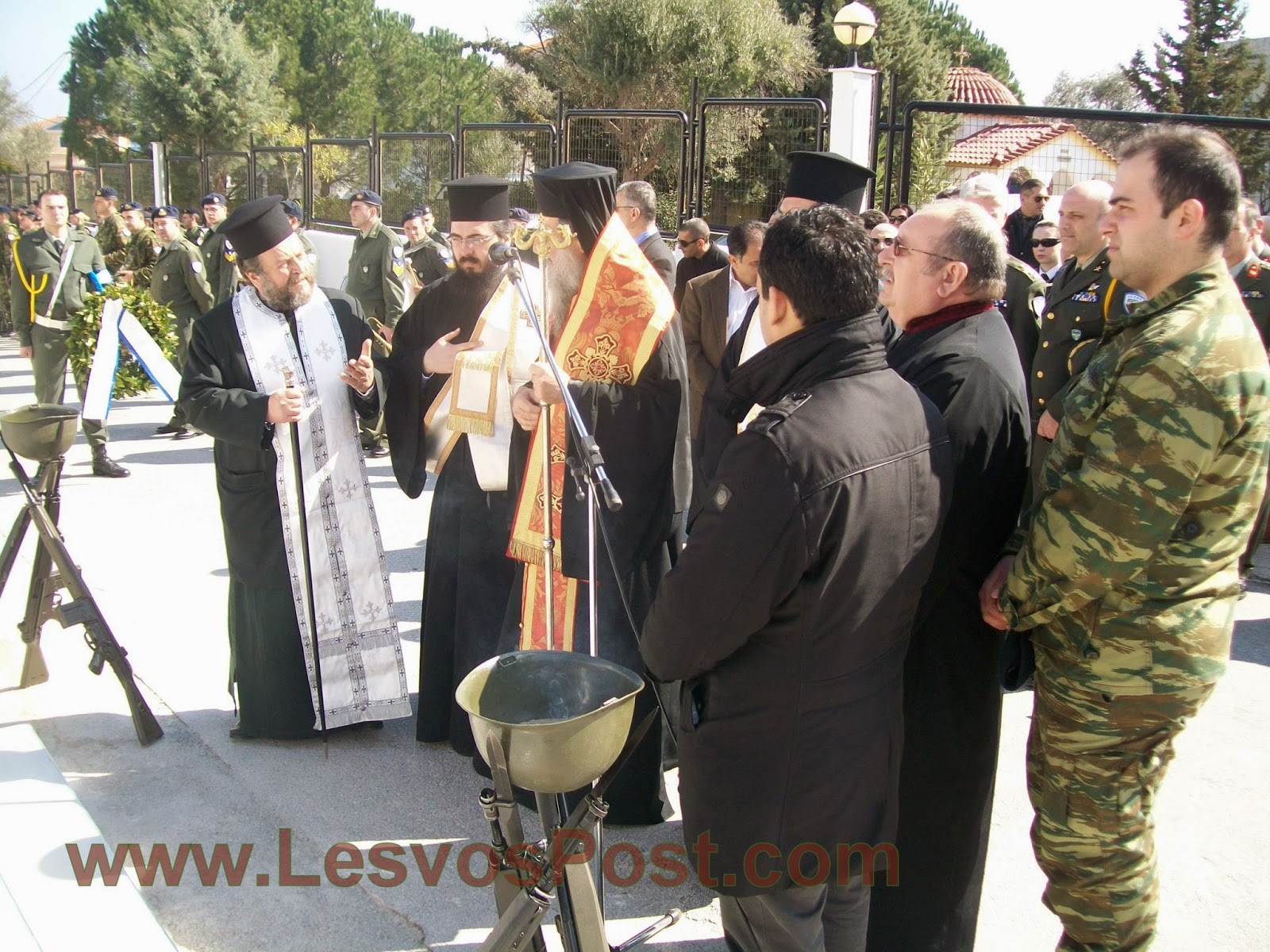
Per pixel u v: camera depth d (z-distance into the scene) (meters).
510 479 3.44
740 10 17.95
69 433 3.90
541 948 2.21
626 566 3.22
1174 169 1.96
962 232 2.29
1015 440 2.28
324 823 3.27
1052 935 2.83
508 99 22.80
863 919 2.23
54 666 4.32
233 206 18.47
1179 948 2.76
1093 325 4.52
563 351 3.21
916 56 21.44
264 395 3.44
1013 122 8.46
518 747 1.92
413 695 4.18
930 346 2.31
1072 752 2.14
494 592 3.59
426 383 3.70
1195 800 3.46
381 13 34.75
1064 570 2.04
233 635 3.70
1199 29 28.41
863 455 1.87
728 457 1.91
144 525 6.29
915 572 1.99
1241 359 1.94
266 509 3.58
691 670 1.98
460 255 3.69
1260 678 4.41
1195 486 1.99
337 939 2.76
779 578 1.86
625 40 17.86
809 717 1.96
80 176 24.55
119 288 8.94
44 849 3.04
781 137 9.55
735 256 5.34
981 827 2.43
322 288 3.80
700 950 2.75
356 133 33.31
